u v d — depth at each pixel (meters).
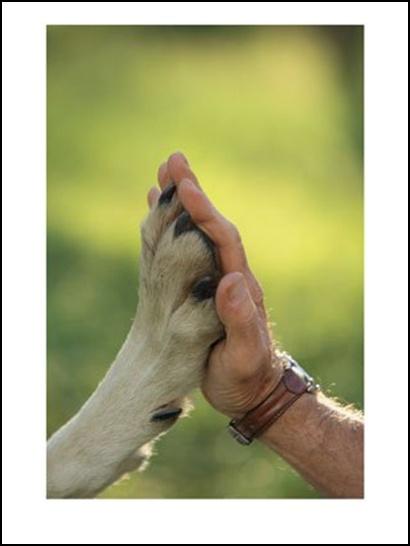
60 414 6.27
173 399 3.15
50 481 3.10
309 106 11.02
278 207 9.31
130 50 10.98
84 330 6.93
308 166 10.15
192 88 10.80
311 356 7.00
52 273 7.66
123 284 7.62
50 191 8.84
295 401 3.25
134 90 10.59
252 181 9.73
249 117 10.60
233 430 3.28
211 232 3.05
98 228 8.30
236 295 3.01
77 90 10.43
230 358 3.09
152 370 3.14
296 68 11.34
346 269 8.45
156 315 3.14
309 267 8.33
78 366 6.64
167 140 10.05
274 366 3.24
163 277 3.10
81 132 9.82
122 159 9.55
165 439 6.06
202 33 11.17
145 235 3.13
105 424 3.14
